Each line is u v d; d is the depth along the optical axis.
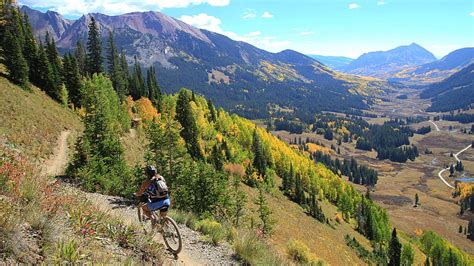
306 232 76.31
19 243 5.00
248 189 88.00
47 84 69.75
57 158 39.25
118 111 70.25
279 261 10.22
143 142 70.81
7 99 45.50
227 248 10.38
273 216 72.12
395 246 91.62
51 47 86.38
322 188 143.62
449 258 116.69
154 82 129.75
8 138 33.78
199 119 112.12
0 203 5.64
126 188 19.56
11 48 59.31
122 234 7.76
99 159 24.95
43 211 6.33
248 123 171.25
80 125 59.88
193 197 30.00
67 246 5.34
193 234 11.18
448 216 190.75
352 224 122.25
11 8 80.69
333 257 69.38
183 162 31.92
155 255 7.66
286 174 118.00
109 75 100.25
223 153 100.81
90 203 9.30
